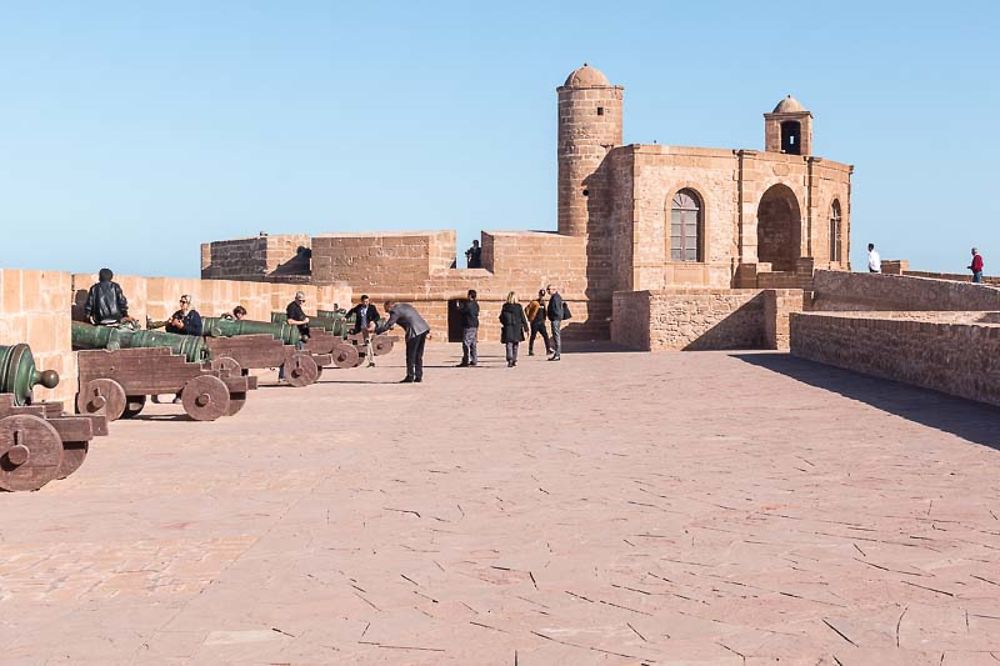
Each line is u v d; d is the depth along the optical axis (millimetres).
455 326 45281
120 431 12656
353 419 13922
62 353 13898
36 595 5668
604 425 12836
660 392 17156
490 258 44531
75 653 4766
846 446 10680
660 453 10477
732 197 44875
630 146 43562
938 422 12414
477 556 6441
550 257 44719
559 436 11883
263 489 8750
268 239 47594
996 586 5652
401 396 17328
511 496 8328
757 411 14031
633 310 35938
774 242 48469
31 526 7355
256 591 5723
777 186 46156
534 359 28656
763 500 8016
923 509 7586
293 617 5270
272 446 11328
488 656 4695
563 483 8875
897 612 5223
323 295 34094
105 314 14484
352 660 4664
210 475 9461
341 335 27438
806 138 49344
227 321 19516
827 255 48312
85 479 9281
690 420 13172
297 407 15648
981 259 35406
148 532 7156
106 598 5609
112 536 7043
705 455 10289
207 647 4840
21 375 8906
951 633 4898
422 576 5996
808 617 5168
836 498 8039
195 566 6254
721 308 32906
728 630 4996
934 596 5484
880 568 6039
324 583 5867
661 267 43812
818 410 13984
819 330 23812
